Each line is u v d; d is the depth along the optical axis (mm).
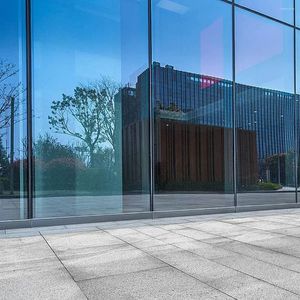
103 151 12406
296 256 7246
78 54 12141
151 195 13055
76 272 6137
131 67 13125
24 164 10969
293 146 17391
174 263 6703
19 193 10812
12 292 5184
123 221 12008
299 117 17609
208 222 11812
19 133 10977
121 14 12984
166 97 13758
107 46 12695
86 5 12328
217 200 14594
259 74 16359
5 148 10758
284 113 17125
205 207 14211
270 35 16719
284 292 5176
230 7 15523
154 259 6988
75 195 11766
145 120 13273
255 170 15930
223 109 15172
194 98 14430
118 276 5918
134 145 13000
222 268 6391
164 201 13305
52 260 6902
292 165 17312
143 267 6438
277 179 16641
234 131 15391
